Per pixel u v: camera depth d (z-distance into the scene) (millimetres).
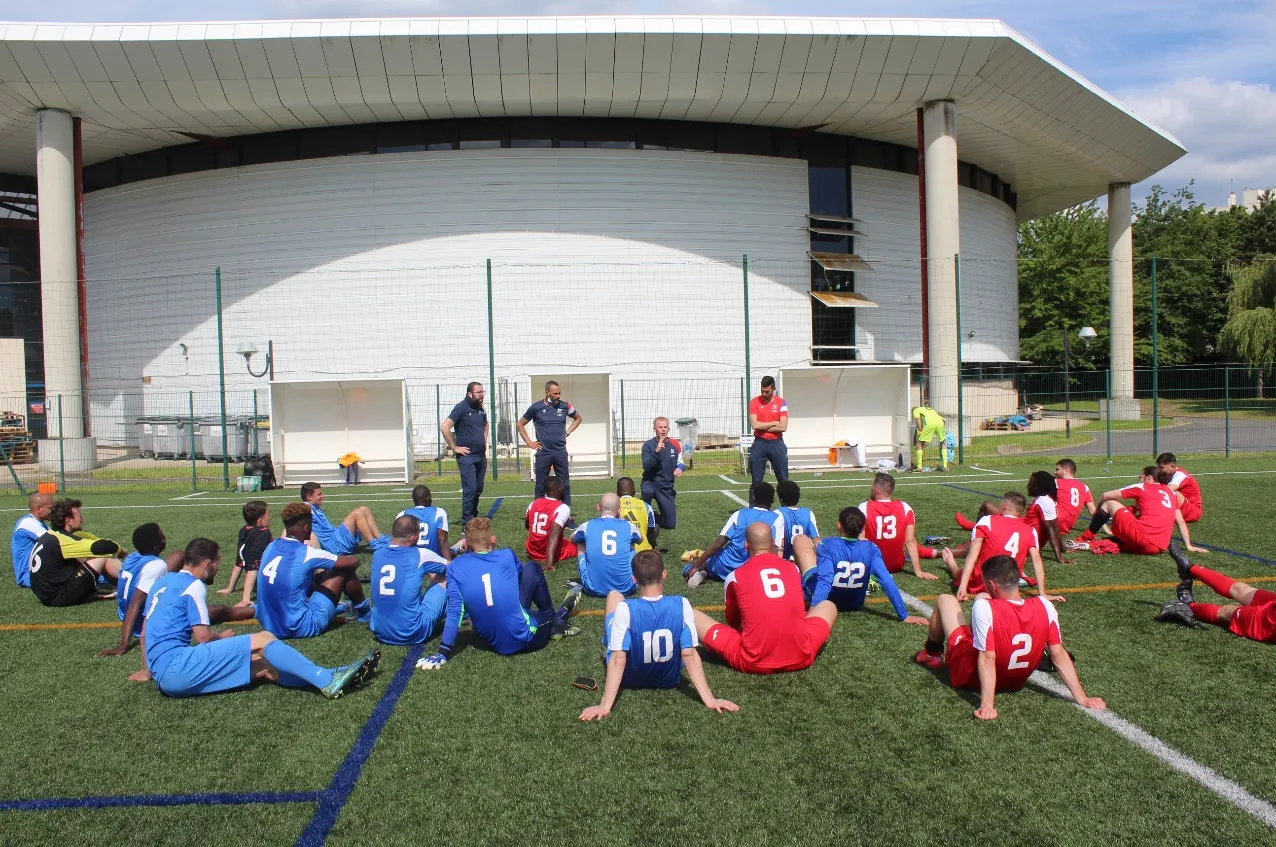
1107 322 45094
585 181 22344
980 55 19812
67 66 18562
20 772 3781
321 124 21891
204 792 3572
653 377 22672
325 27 18406
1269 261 33031
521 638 5191
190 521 11203
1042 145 25438
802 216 23797
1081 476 14516
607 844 3127
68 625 6195
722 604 6395
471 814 3355
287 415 15953
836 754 3826
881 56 19625
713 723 4176
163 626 4707
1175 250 47031
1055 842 3104
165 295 23609
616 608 4426
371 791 3557
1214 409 29234
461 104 20734
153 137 22406
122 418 24219
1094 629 5625
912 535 7074
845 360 24641
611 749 3902
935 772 3646
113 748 4016
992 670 4199
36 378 29938
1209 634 5480
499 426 21656
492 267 22250
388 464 15945
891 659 5078
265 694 4680
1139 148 27375
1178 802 3377
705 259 22969
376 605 5508
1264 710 4250
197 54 18547
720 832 3193
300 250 22500
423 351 22250
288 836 3221
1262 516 9883
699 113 21938
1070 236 45781
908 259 25719
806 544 6137
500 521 10727
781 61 19531
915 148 25844
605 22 18594
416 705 4469
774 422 10320
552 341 22312
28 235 29969
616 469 17141
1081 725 4098
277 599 5594
